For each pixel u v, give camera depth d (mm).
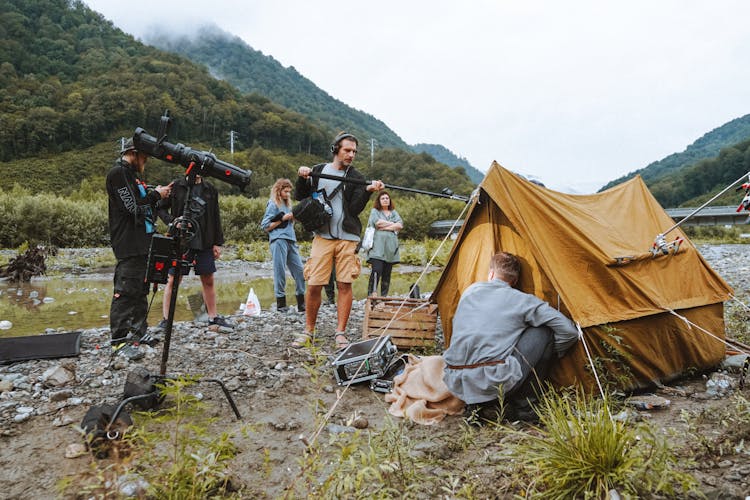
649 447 2447
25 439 3168
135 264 4684
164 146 3623
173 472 2180
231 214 31703
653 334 3906
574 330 3480
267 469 2488
